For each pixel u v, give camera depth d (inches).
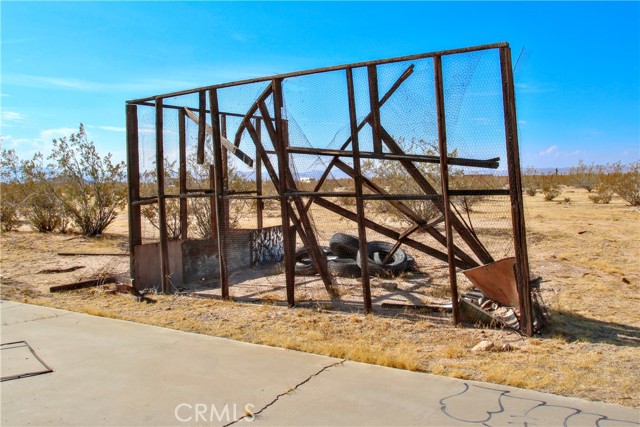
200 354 236.2
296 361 225.0
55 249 626.5
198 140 404.5
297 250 506.0
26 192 783.7
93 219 761.0
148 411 175.9
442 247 571.5
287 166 347.6
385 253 483.5
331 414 170.4
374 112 299.0
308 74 316.8
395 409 173.2
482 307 298.5
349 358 227.9
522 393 185.2
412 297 359.3
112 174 762.8
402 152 306.8
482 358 227.1
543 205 1178.6
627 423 159.3
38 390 196.4
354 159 309.3
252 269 486.6
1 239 695.1
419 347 245.6
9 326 290.5
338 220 845.2
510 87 257.9
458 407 173.8
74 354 238.8
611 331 269.6
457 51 266.7
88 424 167.5
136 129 408.8
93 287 416.8
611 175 1370.6
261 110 353.1
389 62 287.4
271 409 175.3
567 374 203.0
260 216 508.1
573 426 157.8
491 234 490.0
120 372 213.9
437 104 273.6
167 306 348.2
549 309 308.2
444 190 279.1
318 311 323.6
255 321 302.7
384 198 299.6
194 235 631.8
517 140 260.1
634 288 370.3
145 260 407.2
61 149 743.1
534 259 492.4
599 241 600.4
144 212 595.2
